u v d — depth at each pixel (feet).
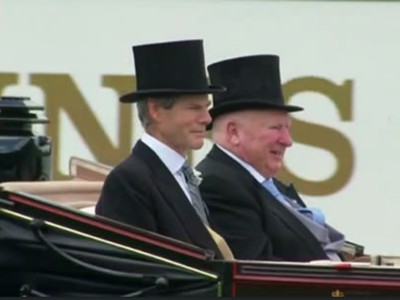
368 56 114.01
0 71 112.37
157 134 65.51
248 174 71.56
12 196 58.39
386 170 113.70
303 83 113.50
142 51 66.08
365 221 113.29
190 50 65.82
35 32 112.57
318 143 113.19
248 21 113.29
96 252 58.65
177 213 64.18
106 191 63.82
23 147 65.57
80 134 112.37
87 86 112.78
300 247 71.05
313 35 113.70
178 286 58.54
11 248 58.49
